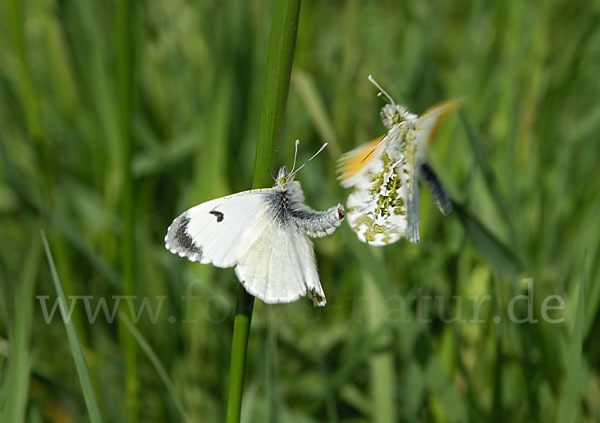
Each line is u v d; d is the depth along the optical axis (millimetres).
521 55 435
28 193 394
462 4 567
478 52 470
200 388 394
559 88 439
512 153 401
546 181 431
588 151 445
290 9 308
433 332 406
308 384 399
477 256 397
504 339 378
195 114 443
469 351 395
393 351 386
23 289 348
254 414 385
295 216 343
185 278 409
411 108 408
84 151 454
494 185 367
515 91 420
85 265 428
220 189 417
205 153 417
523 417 377
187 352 412
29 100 384
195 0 486
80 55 437
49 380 379
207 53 462
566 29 524
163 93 488
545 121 438
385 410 373
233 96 451
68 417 400
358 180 334
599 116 424
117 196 437
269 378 357
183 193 430
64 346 407
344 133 463
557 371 371
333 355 409
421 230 407
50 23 452
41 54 474
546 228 415
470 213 354
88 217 425
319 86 469
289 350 403
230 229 336
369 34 465
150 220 444
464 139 417
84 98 441
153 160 434
